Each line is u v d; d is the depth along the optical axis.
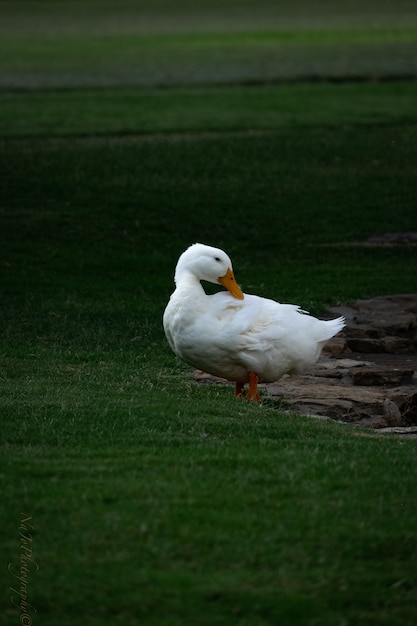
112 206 23.34
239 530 7.88
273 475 8.90
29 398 11.38
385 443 10.37
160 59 56.41
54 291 17.84
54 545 7.64
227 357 11.75
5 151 28.73
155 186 24.91
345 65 51.53
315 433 10.54
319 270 19.25
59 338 14.84
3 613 6.91
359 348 14.85
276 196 24.36
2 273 18.88
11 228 21.69
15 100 39.75
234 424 10.57
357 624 6.95
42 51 61.41
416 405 12.73
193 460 9.23
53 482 8.66
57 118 34.91
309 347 11.95
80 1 115.62
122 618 6.87
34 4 110.56
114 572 7.31
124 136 31.61
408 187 25.27
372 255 20.28
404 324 15.52
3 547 7.58
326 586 7.25
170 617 6.89
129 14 94.69
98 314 16.33
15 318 15.93
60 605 6.98
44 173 26.03
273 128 32.91
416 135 31.47
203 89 42.72
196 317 11.71
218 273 12.07
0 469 8.91
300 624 6.89
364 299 17.23
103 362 13.61
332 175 26.41
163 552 7.55
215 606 7.00
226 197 24.09
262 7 100.31
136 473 8.91
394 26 74.94
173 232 21.91
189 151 28.89
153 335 15.21
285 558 7.54
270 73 48.47
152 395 11.75
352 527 7.97
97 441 9.80
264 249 21.02
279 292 17.59
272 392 12.66
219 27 77.81
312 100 39.09
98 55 58.94
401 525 8.05
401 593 7.25
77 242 21.08
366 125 33.38
